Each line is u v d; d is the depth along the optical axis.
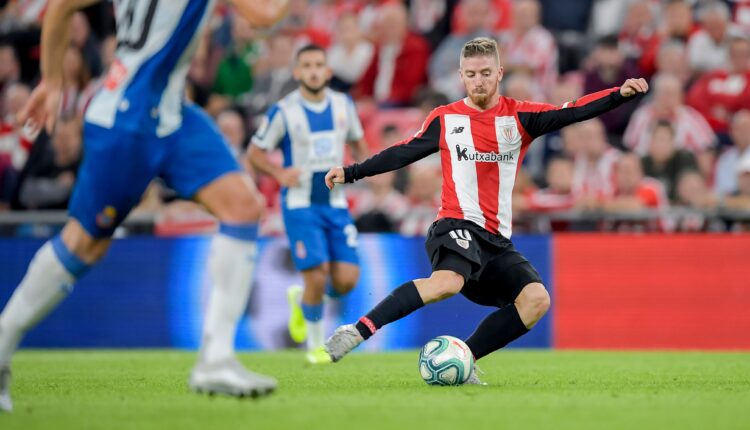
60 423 14.38
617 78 49.00
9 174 49.28
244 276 15.96
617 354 35.25
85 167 15.68
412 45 52.78
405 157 20.97
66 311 41.59
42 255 15.93
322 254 32.66
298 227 32.88
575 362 30.59
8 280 41.28
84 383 22.34
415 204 43.81
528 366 28.70
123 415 15.18
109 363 30.80
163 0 15.34
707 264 38.94
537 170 47.91
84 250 15.90
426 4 55.94
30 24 55.38
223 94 53.03
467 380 20.95
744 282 38.75
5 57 54.12
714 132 48.16
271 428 13.68
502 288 21.11
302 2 56.31
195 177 15.81
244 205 15.89
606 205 41.94
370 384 21.56
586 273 39.34
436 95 48.16
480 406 16.42
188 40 15.54
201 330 40.53
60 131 46.22
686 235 39.06
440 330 39.84
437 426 13.91
